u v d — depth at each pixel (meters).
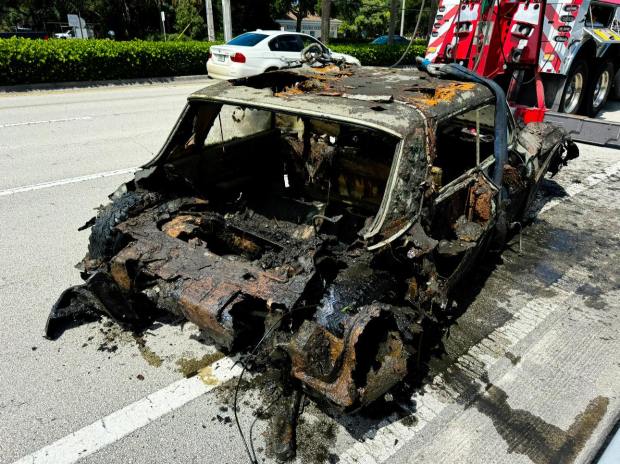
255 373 3.11
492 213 3.42
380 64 21.25
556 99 8.02
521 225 4.87
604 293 4.14
